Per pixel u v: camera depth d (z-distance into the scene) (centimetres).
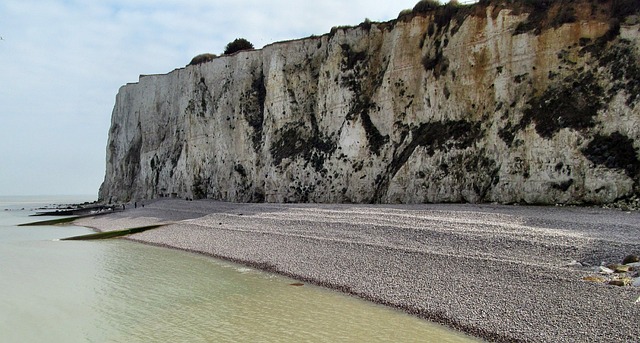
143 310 1377
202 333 1157
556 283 1199
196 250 2341
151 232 3078
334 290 1489
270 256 1977
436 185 2734
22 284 1745
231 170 4612
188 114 5203
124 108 6931
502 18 2709
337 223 2278
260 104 4541
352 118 3428
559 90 2400
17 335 1208
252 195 4238
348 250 1830
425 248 1673
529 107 2484
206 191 4909
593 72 2333
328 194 3450
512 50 2628
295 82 4128
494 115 2605
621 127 2139
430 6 3281
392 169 3078
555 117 2330
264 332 1141
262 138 4259
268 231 2433
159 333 1174
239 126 4525
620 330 939
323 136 3716
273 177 3878
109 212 4759
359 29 3756
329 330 1130
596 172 2111
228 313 1305
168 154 5794
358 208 2706
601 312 1016
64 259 2262
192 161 5075
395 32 3409
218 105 4859
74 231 3591
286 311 1295
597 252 1359
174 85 5978
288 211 2952
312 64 4106
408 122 3164
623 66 2242
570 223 1712
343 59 3731
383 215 2311
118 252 2445
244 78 4688
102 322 1284
